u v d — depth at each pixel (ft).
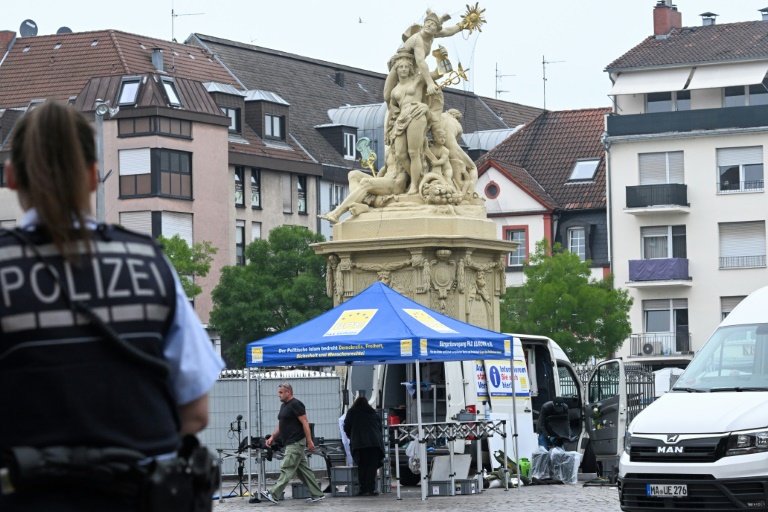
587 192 317.22
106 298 20.25
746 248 289.33
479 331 98.32
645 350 292.61
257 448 102.99
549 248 260.21
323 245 120.67
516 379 115.44
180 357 21.06
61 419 19.67
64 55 322.96
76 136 20.59
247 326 258.37
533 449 115.85
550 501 93.86
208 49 349.82
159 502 20.01
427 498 98.53
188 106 303.27
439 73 123.13
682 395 72.69
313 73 375.04
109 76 303.07
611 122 296.71
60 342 19.86
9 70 325.62
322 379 134.41
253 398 131.54
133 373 20.20
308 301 260.83
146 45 328.29
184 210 300.40
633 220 295.89
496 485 108.47
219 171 308.81
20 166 20.63
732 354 74.23
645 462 69.67
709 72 295.07
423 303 118.42
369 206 121.80
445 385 108.78
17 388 19.71
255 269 263.08
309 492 102.89
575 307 248.73
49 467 19.38
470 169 123.85
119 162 297.74
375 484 103.19
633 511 70.13
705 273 290.97
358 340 94.58
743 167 289.12
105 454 19.66
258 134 330.34
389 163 122.62
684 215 292.20
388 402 112.16
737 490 67.56
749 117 287.89
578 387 123.85
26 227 20.40
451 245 118.32
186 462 20.80
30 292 19.90
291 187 332.39
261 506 97.40
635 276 293.02
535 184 320.91
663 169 294.05
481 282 121.60
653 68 296.71
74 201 20.36
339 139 353.92
